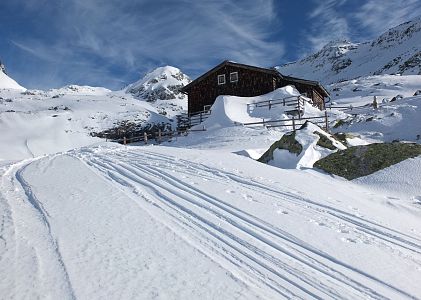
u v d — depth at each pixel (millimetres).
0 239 5566
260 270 5305
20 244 5449
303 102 35062
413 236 7844
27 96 92500
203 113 39312
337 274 5527
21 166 13562
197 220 7195
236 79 40312
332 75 147000
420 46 121938
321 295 4805
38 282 4418
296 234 6961
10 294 4117
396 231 8000
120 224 6637
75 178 10461
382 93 55875
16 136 51969
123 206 7734
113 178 10547
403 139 23281
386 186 12547
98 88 137000
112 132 58156
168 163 12828
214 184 10109
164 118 70562
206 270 5090
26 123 58562
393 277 5672
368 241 7117
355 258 6195
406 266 6160
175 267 5109
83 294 4238
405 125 25016
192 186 9672
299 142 15977
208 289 4598
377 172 13375
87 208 7488
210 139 29219
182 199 8555
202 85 42438
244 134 28422
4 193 8508
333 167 14133
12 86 149500
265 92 38719
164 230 6477
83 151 16766
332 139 16578
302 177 12664
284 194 9844
